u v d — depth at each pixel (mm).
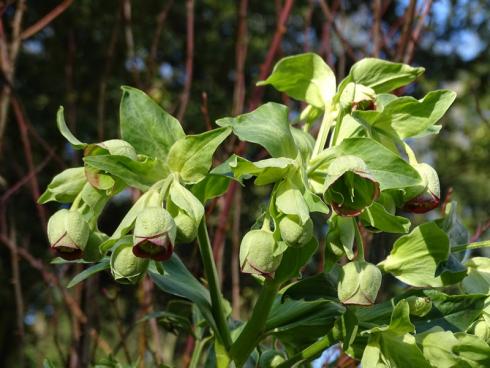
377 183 502
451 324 563
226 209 872
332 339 565
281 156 542
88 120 2074
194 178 543
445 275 583
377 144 523
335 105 599
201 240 583
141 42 2172
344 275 531
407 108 567
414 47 906
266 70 987
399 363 540
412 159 562
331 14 1006
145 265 521
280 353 603
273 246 519
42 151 1842
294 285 566
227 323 637
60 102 2107
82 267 1027
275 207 525
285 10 992
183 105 986
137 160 536
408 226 542
